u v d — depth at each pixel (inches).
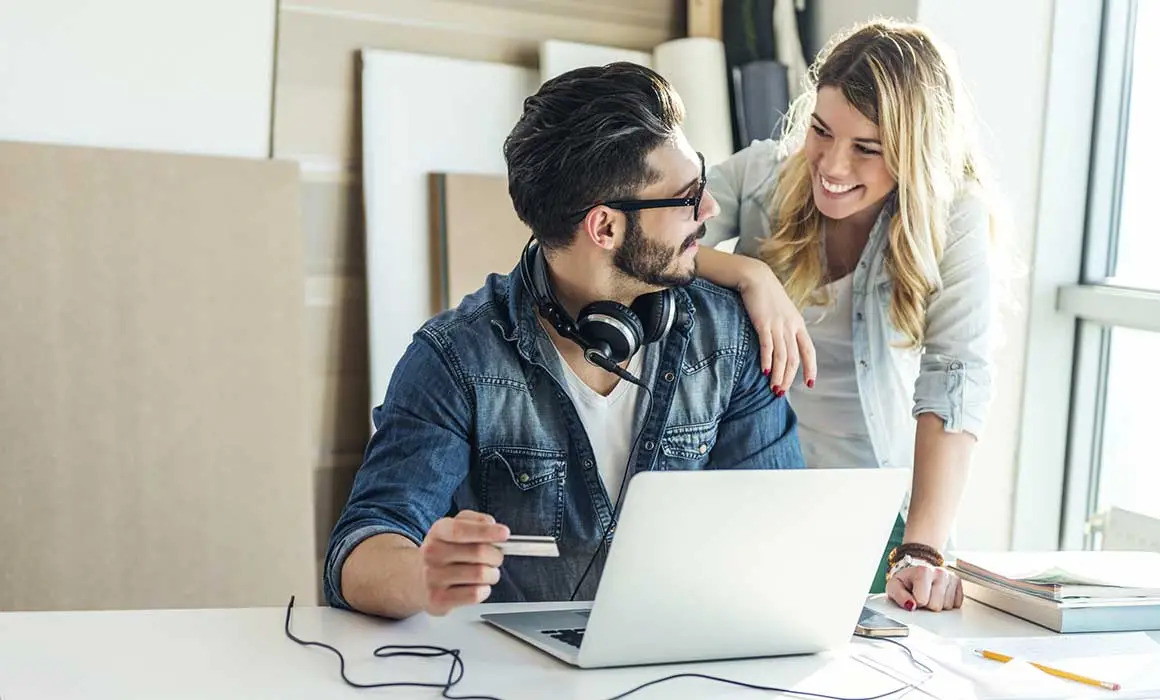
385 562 56.9
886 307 85.6
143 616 57.8
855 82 78.3
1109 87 123.6
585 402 68.2
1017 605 64.4
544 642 54.1
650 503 48.1
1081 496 127.5
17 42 120.4
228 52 128.8
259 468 126.7
